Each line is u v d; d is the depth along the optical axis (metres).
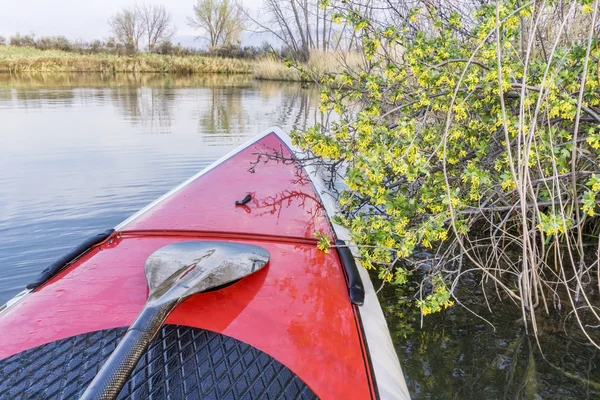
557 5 2.58
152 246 2.03
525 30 2.82
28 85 17.34
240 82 21.84
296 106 11.71
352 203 2.63
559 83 1.90
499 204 2.80
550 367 2.09
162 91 16.05
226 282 1.59
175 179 5.02
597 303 2.53
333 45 6.18
